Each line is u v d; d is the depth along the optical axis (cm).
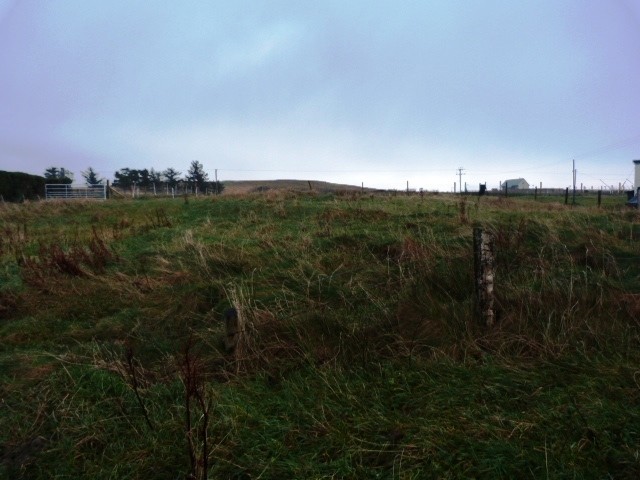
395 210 1175
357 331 441
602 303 450
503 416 306
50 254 781
